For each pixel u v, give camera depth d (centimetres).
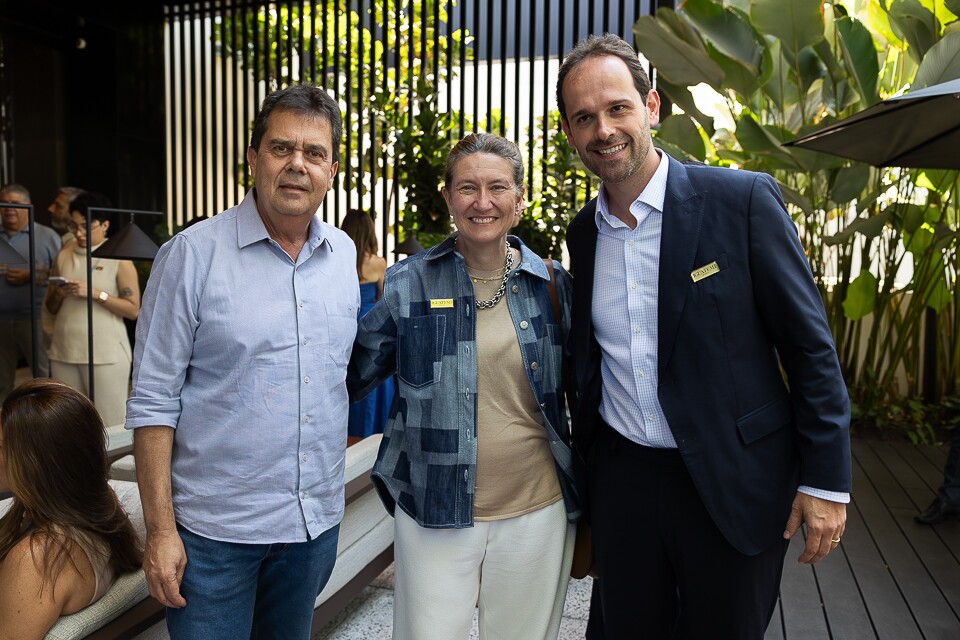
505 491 194
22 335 557
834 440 166
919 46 504
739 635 182
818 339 168
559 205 636
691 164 188
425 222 659
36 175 787
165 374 160
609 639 200
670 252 177
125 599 179
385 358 206
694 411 175
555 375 199
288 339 167
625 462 191
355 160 804
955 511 397
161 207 869
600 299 190
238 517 164
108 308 452
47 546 163
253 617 183
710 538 181
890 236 605
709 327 174
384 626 291
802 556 172
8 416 167
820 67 525
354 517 279
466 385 191
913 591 317
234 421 162
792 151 491
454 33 729
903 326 598
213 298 161
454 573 195
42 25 765
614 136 176
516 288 197
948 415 618
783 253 172
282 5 808
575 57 181
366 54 794
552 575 200
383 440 203
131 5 824
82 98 819
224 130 823
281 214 165
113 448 311
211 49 836
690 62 517
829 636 280
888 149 382
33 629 162
